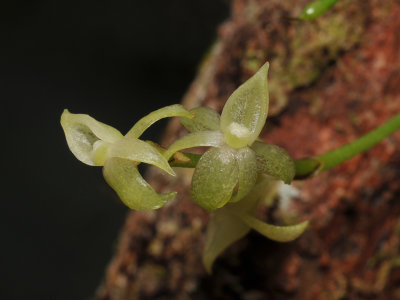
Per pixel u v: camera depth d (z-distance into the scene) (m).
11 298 0.19
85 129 0.07
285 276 0.10
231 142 0.07
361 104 0.10
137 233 0.11
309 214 0.10
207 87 0.11
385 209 0.10
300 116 0.10
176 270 0.10
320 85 0.10
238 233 0.08
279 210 0.10
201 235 0.10
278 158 0.07
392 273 0.10
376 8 0.10
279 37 0.10
